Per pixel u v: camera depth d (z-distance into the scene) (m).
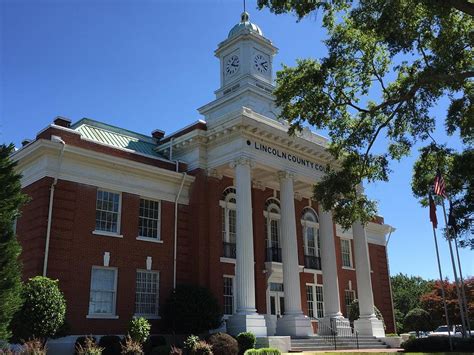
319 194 21.50
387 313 43.88
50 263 22.50
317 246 36.12
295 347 24.92
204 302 24.86
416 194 26.94
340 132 22.20
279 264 31.91
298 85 20.33
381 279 44.78
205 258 27.78
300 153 30.94
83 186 24.77
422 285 83.75
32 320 19.11
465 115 20.16
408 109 20.09
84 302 23.31
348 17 19.80
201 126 29.66
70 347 21.88
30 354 15.52
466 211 26.52
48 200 23.20
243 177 27.09
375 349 27.84
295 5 18.19
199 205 28.42
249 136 28.08
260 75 36.97
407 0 17.44
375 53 20.70
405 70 20.94
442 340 25.98
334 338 27.53
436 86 18.80
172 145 30.42
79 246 23.81
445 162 24.56
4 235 15.64
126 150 27.12
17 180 16.67
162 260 26.94
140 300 25.67
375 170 22.28
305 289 34.16
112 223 25.70
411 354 23.11
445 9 15.62
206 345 20.53
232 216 30.89
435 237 27.75
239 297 25.48
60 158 23.84
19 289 16.00
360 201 22.41
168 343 24.92
